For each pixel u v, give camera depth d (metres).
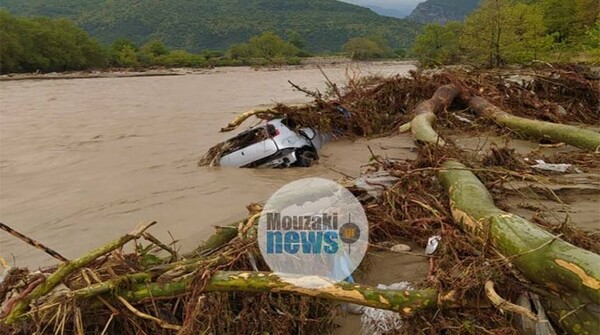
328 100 11.80
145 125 15.67
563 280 3.31
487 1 23.11
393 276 4.48
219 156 9.54
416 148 9.27
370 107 11.62
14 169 9.95
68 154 11.30
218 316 3.70
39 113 19.91
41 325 3.47
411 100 12.43
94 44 78.25
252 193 7.51
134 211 7.05
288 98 24.88
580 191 6.24
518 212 5.61
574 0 34.19
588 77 12.81
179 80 46.06
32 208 7.41
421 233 5.09
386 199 5.60
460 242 4.38
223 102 23.38
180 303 3.79
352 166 8.78
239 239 4.51
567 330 3.31
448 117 11.42
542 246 3.52
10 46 62.41
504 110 11.53
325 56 108.31
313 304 3.92
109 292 3.56
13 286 3.70
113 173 9.34
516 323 3.48
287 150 8.93
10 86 38.69
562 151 8.98
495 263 3.69
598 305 3.12
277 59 93.44
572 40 29.89
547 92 12.61
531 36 23.58
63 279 3.58
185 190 7.91
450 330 3.52
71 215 7.02
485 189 5.34
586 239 4.45
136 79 48.88
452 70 13.88
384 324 3.80
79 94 29.94
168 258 4.58
